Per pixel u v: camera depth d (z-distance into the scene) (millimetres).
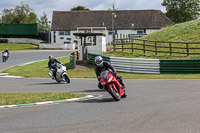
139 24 131375
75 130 10930
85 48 52188
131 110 14586
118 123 11867
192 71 39531
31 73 46406
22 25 141500
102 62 17984
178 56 48281
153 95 19812
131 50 57062
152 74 40812
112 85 17547
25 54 86375
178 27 70812
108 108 15297
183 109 14445
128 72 43000
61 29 132625
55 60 30719
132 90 22922
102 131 10680
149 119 12469
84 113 14133
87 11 139250
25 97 19766
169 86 25078
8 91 25078
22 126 11758
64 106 16234
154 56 49656
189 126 11133
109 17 135125
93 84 28781
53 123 12164
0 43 139875
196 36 60750
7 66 58781
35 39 141375
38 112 14680
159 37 67250
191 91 21281
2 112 14867
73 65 48375
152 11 136375
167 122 11844
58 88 26109
